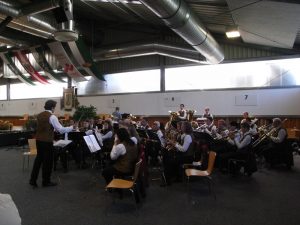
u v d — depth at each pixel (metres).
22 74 11.97
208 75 10.18
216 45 7.41
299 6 4.26
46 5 5.95
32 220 3.19
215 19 6.89
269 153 6.09
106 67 12.32
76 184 4.69
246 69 9.54
